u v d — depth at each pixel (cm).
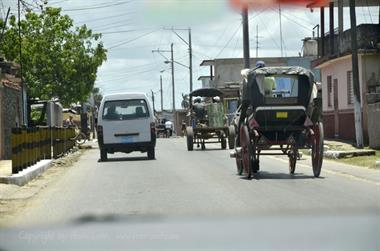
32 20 4056
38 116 4097
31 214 1194
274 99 1723
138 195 1426
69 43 4134
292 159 1844
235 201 1273
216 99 3422
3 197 1453
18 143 1819
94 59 4219
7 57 3919
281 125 1748
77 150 3653
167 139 5481
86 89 4225
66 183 1762
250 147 1720
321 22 3688
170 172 1975
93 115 6194
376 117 2734
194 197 1358
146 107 2588
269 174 1859
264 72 1720
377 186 1526
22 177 1717
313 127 1750
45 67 4056
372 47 3103
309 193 1391
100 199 1380
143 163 2389
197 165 2238
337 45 3472
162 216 1052
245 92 1742
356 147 2839
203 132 3338
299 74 1720
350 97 3300
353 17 2778
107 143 2570
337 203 1215
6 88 2664
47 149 2512
